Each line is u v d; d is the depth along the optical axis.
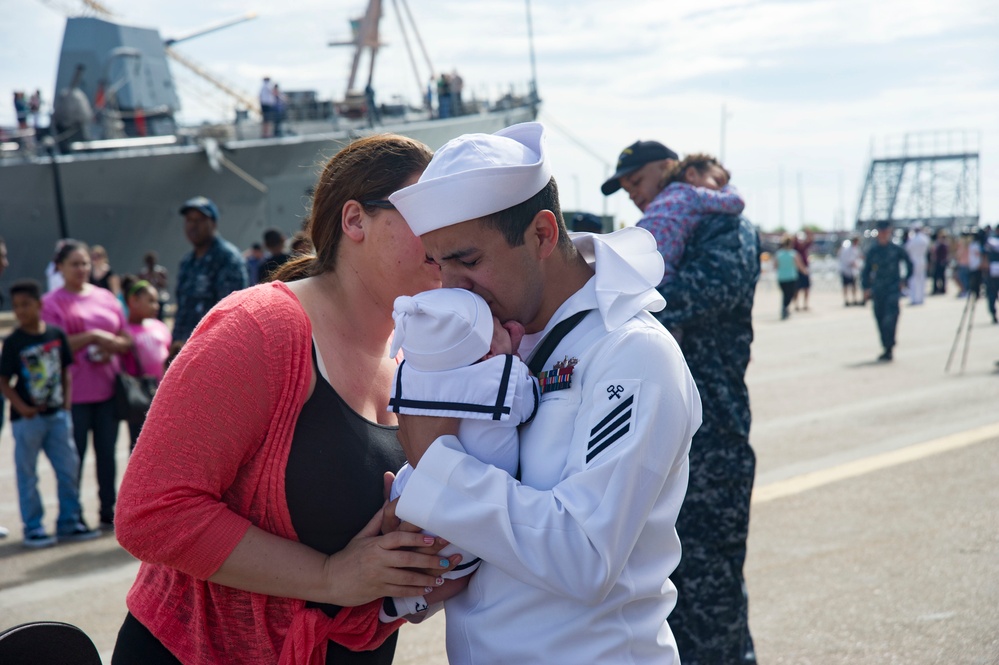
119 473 7.22
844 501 5.59
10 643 1.55
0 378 5.38
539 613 1.58
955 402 8.70
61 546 5.42
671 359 1.58
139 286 6.16
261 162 20.23
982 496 5.57
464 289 1.55
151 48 23.16
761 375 10.77
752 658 2.93
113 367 5.89
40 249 18.31
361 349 1.80
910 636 3.71
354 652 1.74
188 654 1.66
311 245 2.01
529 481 1.58
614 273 1.62
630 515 1.50
